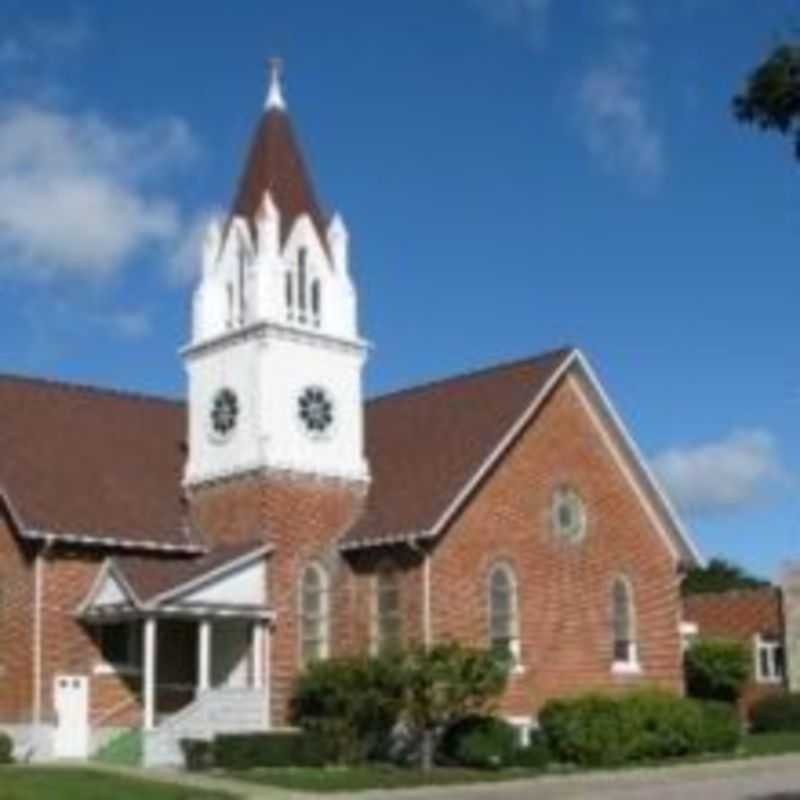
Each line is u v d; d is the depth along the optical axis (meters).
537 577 53.47
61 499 51.16
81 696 49.56
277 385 52.94
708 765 47.69
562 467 54.94
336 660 49.66
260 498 52.06
